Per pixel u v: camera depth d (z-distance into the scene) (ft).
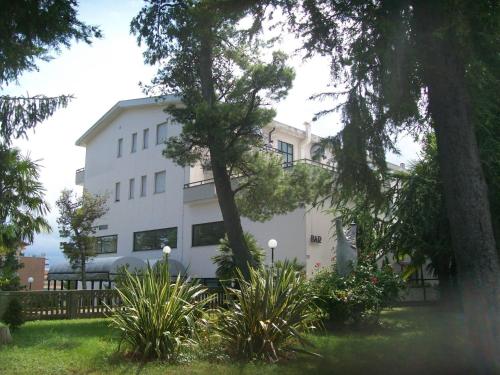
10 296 51.03
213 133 46.62
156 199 106.93
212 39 45.96
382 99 28.40
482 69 25.88
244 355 26.94
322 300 38.47
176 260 98.17
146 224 108.27
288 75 47.83
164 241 103.86
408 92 27.99
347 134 29.35
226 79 51.85
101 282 95.66
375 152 30.19
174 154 50.60
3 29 25.48
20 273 143.43
